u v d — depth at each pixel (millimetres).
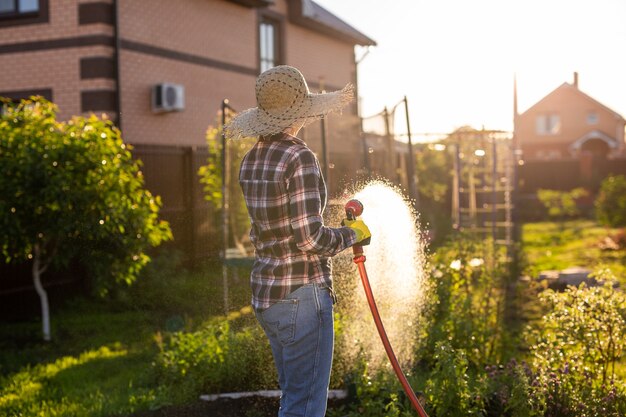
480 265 6555
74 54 11109
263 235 3090
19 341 7555
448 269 6293
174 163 10930
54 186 7188
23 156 7348
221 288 6363
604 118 47344
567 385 4398
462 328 5418
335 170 11641
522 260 10930
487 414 4387
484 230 15914
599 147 44844
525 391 4125
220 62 14172
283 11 16688
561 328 5000
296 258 3051
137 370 6066
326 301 3092
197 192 11148
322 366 3119
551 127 48250
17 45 11438
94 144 7707
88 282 8914
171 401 5090
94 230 7453
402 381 3410
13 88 11500
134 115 11773
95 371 6164
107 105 11094
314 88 18078
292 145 3078
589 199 25828
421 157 18266
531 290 7773
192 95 13297
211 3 13867
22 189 7348
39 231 7508
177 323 6688
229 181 10711
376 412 4340
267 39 16266
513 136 15461
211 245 9875
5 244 7355
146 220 7898
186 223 10484
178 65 12906
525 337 5836
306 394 3117
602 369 5023
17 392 5625
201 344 5547
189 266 8789
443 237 15344
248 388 5223
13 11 11477
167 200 10719
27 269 9141
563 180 28938
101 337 7406
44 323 7637
